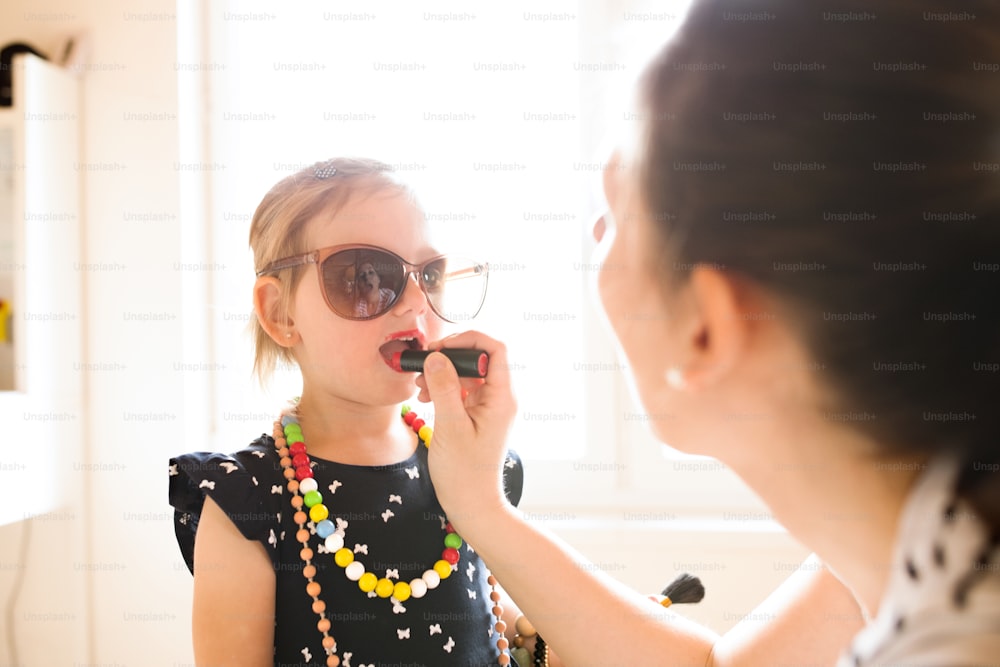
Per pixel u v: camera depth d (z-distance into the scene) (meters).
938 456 0.35
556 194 1.75
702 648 0.74
